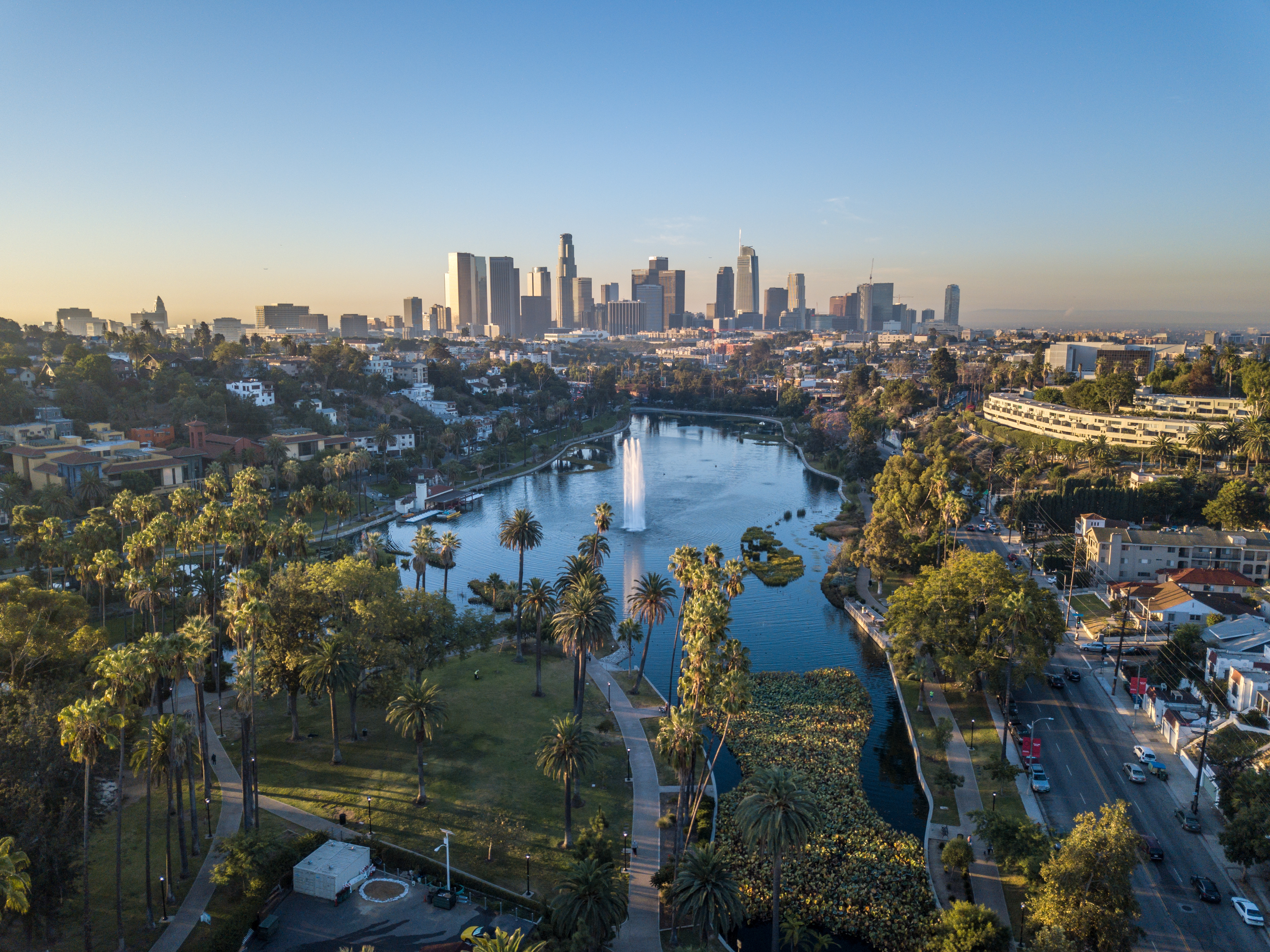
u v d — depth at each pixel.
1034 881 75.00
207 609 118.88
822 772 102.75
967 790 96.88
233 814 89.50
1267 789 79.00
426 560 151.25
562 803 93.38
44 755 72.25
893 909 77.94
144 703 105.62
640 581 156.38
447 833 81.06
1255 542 165.12
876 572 174.12
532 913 75.19
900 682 127.19
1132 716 113.94
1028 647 111.50
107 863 81.31
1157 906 75.44
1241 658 118.56
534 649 140.75
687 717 78.38
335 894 76.25
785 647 147.25
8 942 69.31
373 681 107.12
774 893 69.19
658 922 75.12
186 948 69.69
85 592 144.75
